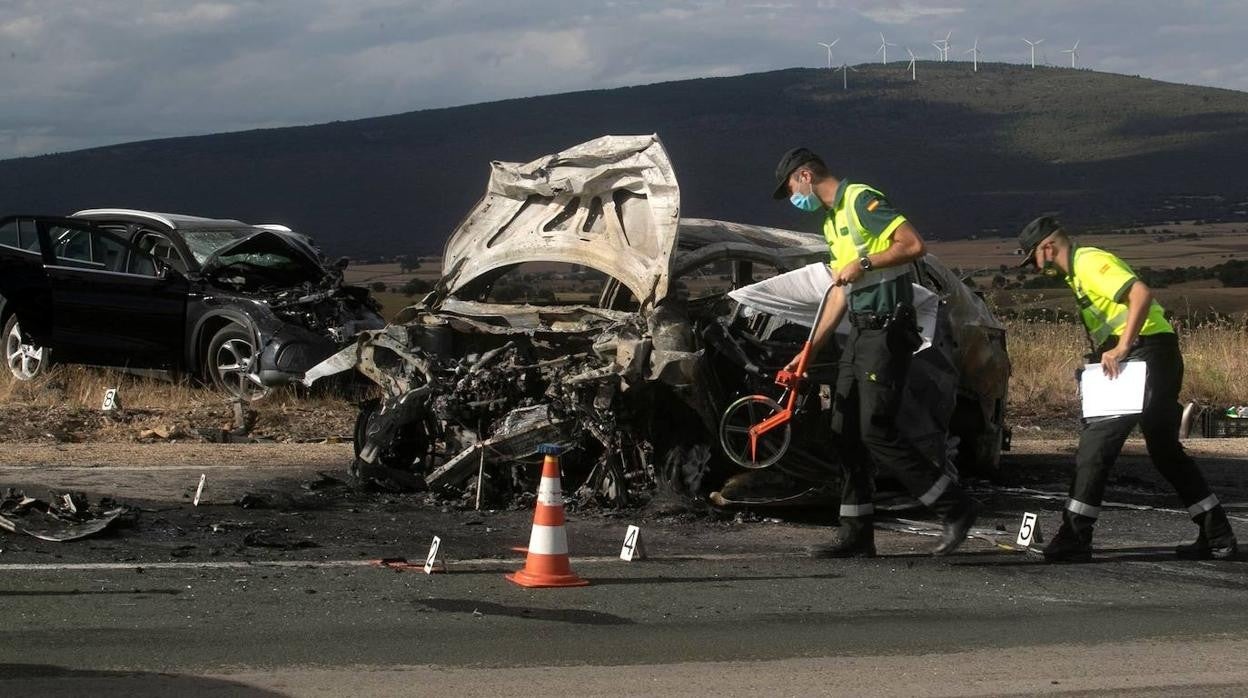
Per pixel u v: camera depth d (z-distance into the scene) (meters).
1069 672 5.20
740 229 10.40
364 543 7.68
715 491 8.93
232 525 8.01
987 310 10.51
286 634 5.58
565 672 5.09
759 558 7.50
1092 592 6.73
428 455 9.41
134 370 15.21
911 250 7.21
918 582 6.91
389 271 68.19
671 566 7.21
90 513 7.93
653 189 9.34
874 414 7.39
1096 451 7.50
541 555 6.64
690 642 5.59
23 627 5.59
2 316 15.91
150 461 10.55
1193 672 5.21
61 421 12.90
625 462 8.87
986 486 10.53
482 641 5.54
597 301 10.46
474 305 9.77
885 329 7.33
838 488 8.72
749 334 9.02
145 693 4.72
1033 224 7.77
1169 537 8.44
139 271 15.09
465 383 9.16
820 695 4.85
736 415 8.73
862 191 7.36
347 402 14.28
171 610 5.94
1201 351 18.41
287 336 14.39
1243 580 7.07
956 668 5.24
